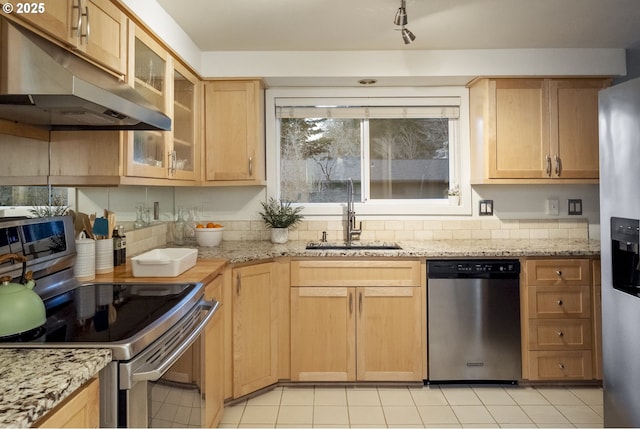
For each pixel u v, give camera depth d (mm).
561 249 2609
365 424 2164
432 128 3238
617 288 1913
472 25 2439
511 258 2584
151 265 1862
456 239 3160
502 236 3164
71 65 1337
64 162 1787
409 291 2574
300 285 2592
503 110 2842
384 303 2582
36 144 1694
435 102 3145
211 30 2475
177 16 2277
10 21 1185
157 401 1266
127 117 1555
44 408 775
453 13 2283
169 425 1365
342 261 2584
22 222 1454
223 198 3199
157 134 2145
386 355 2582
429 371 2570
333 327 2588
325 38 2627
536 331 2566
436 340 2566
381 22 2395
